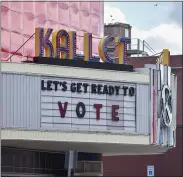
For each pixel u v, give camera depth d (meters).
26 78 34.59
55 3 42.66
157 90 38.81
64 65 35.81
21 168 39.72
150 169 61.53
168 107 39.56
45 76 35.12
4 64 34.16
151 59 57.62
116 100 37.16
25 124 34.44
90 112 36.34
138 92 37.91
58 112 35.41
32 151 40.56
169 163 62.81
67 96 35.69
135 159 63.41
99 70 36.66
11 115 34.09
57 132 35.28
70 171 42.91
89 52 36.75
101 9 46.50
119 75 37.25
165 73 39.62
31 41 40.78
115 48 37.78
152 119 38.41
